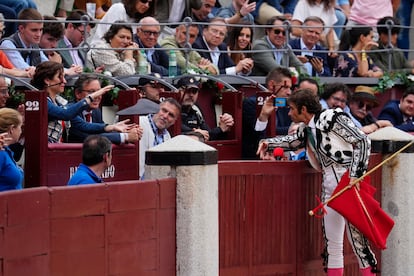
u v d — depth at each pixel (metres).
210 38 38.38
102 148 25.22
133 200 24.03
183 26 37.44
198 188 25.22
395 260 30.98
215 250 25.83
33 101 27.25
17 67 32.69
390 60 42.50
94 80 29.91
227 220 27.55
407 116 38.59
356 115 37.84
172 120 30.39
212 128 35.56
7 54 32.62
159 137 30.50
